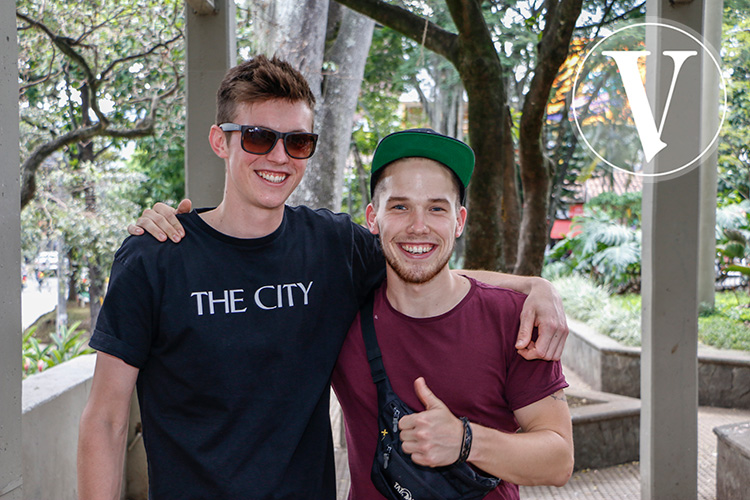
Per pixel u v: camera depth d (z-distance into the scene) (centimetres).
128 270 157
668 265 342
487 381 159
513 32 739
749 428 418
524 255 519
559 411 158
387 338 165
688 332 344
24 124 902
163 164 1364
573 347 807
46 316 1692
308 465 167
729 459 402
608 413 506
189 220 168
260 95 162
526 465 145
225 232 169
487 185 454
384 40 1031
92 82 760
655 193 340
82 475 154
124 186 1100
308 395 164
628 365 675
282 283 167
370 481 165
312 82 580
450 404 159
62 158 1063
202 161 325
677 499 347
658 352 344
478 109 449
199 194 325
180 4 765
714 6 908
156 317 159
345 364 169
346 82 619
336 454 493
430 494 148
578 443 498
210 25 322
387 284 174
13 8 154
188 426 159
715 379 684
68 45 739
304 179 612
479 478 148
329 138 613
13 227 154
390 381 162
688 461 347
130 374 158
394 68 1056
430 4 758
